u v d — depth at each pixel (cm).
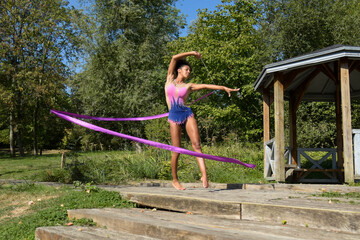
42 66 2572
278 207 326
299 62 805
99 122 2723
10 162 1762
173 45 2359
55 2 2598
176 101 440
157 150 1236
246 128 2045
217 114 2027
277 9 2430
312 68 930
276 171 816
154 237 324
